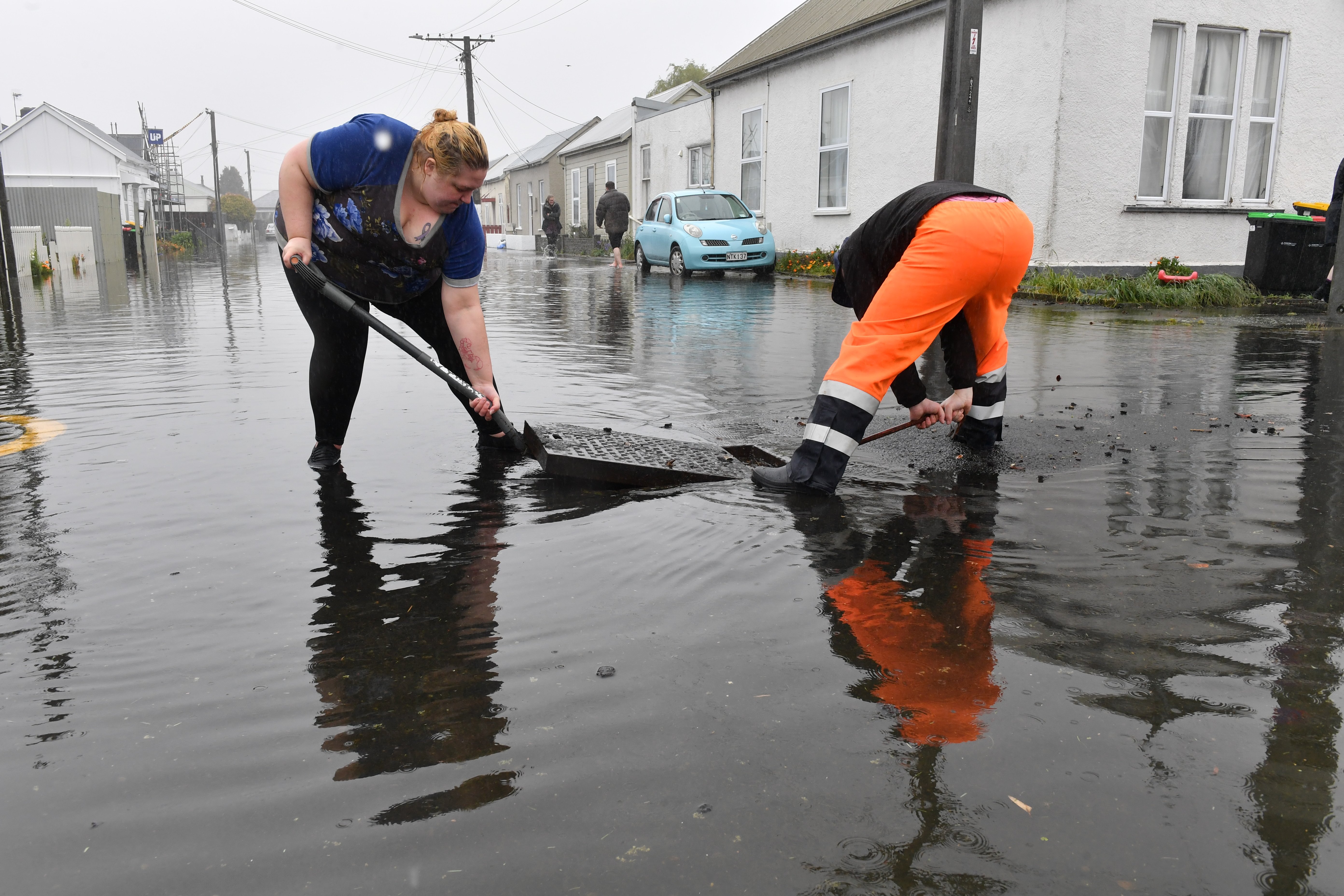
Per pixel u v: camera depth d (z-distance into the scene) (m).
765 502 2.86
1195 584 2.16
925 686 1.67
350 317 3.20
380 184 3.03
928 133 12.95
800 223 16.64
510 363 5.87
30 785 1.40
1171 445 3.58
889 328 2.92
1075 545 2.44
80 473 3.23
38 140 30.30
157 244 39.50
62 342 7.11
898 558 2.34
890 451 3.51
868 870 1.19
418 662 1.79
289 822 1.30
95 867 1.21
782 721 1.55
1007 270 3.00
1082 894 1.15
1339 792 1.35
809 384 5.12
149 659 1.82
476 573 2.26
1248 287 10.02
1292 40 11.56
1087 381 5.08
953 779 1.39
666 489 3.03
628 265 20.53
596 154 29.55
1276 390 4.77
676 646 1.84
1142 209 11.12
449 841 1.26
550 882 1.17
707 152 20.72
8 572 2.29
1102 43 10.59
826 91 15.40
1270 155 11.95
